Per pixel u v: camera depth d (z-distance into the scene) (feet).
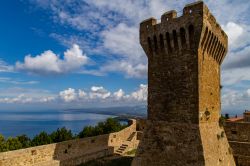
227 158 92.63
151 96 90.74
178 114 82.53
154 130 87.30
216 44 91.71
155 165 83.20
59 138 191.21
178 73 84.33
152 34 91.40
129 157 139.23
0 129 593.01
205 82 84.53
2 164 93.25
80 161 125.08
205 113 83.20
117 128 217.97
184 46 83.41
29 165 103.91
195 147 75.82
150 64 92.73
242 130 131.54
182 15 83.05
